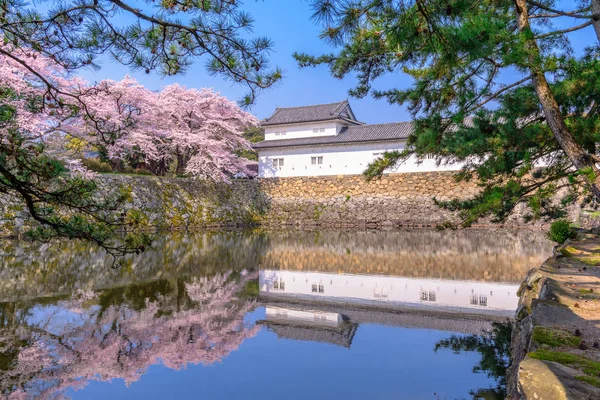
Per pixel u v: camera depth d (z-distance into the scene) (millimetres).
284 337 7047
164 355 6137
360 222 31484
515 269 13195
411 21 3594
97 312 8133
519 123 7387
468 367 5672
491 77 6871
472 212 7469
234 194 33062
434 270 13289
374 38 5742
